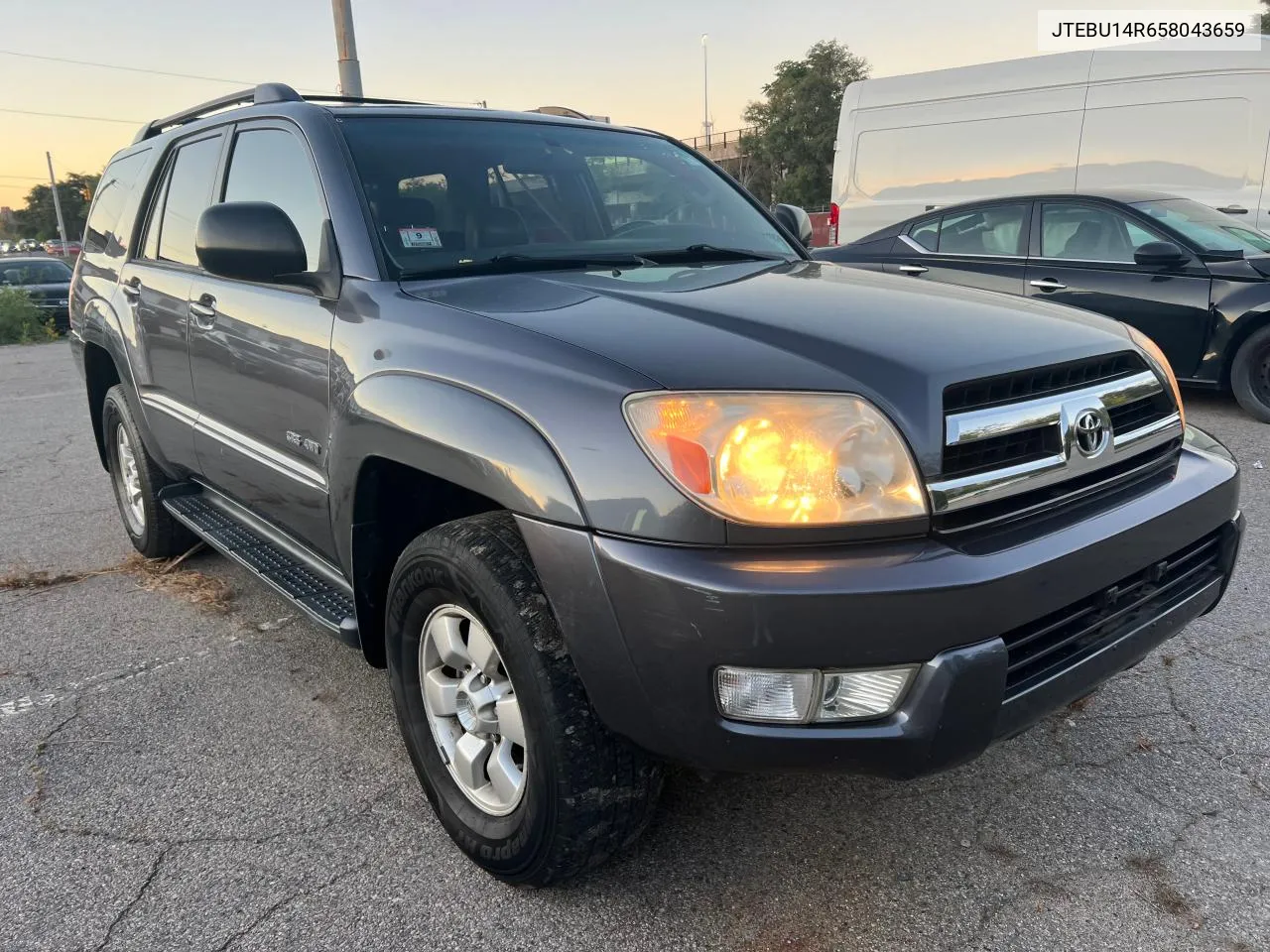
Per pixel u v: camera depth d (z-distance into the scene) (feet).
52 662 11.04
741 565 5.51
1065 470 6.41
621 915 6.81
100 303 13.62
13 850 7.64
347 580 8.73
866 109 35.58
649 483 5.68
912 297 7.64
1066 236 22.97
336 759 8.92
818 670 5.50
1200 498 7.15
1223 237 21.71
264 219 8.21
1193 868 7.15
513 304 7.33
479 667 7.01
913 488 5.70
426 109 10.01
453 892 7.08
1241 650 10.55
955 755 5.68
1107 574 6.33
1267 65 26.50
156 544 13.84
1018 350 6.47
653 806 6.77
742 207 11.62
